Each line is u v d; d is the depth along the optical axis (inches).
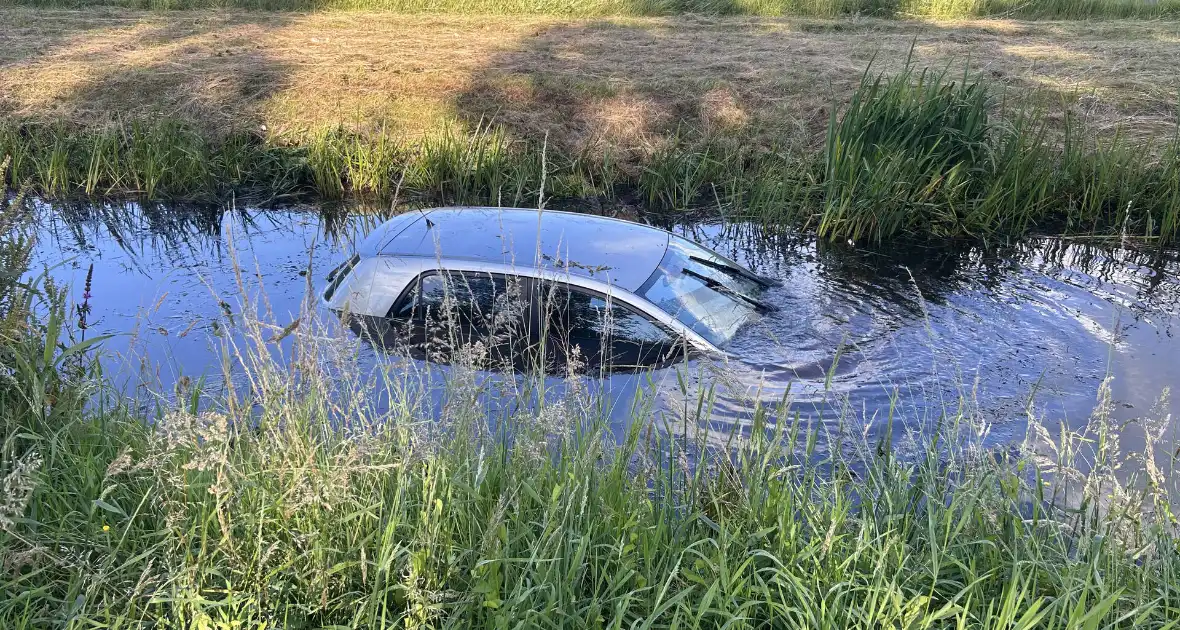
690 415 189.5
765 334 234.7
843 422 185.6
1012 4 869.8
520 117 507.2
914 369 232.1
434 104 522.6
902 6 864.9
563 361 215.9
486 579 125.3
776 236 382.6
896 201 377.4
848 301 280.7
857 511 162.2
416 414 170.4
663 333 217.8
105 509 140.2
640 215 421.4
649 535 138.9
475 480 140.6
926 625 122.2
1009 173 399.5
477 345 168.6
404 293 234.4
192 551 131.6
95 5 832.9
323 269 327.0
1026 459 165.2
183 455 147.3
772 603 125.4
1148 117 492.7
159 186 454.9
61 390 168.6
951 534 147.6
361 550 126.1
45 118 499.5
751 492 150.1
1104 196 400.8
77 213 421.4
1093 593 134.0
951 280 320.8
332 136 476.1
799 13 866.8
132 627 120.2
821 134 482.6
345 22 771.4
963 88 407.8
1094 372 239.9
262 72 569.0
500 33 732.7
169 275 317.4
